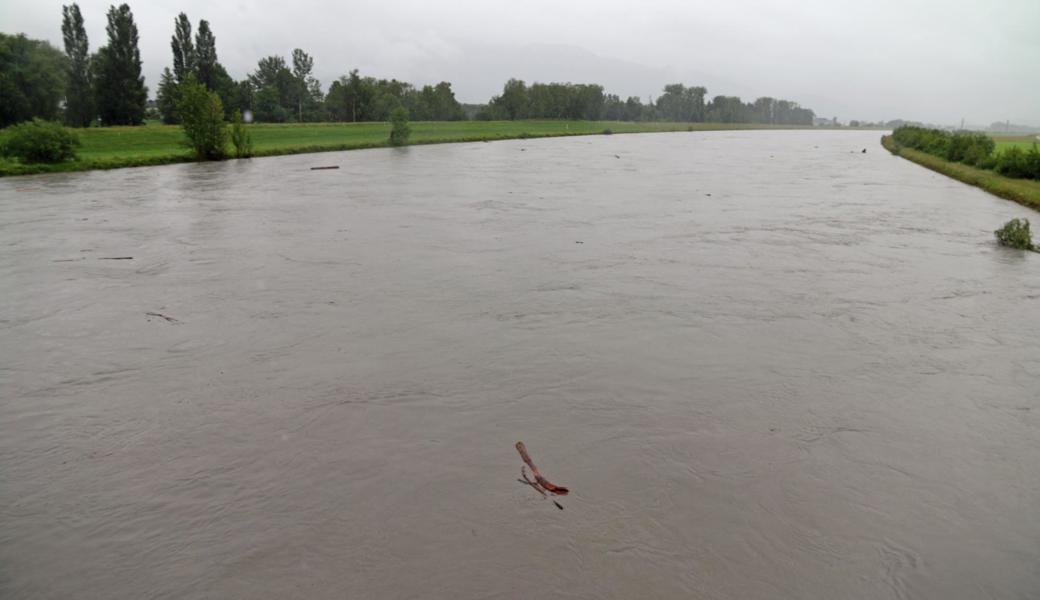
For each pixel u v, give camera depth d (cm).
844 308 1371
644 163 4997
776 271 1647
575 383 1018
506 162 4919
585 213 2500
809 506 732
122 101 7175
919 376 1055
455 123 10000
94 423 911
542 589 611
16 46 6438
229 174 3950
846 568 641
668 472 791
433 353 1127
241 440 862
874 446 853
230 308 1359
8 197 2916
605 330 1234
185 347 1161
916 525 704
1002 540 682
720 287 1505
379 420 909
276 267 1672
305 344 1170
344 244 1933
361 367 1074
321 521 704
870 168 4794
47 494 756
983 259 1800
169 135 6116
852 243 1986
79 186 3334
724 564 645
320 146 5812
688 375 1048
